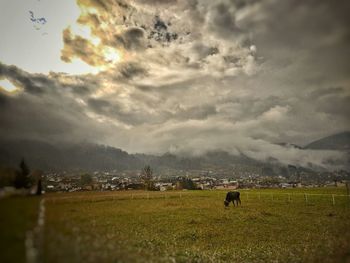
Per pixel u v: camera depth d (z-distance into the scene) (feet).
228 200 175.01
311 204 173.17
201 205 178.91
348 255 55.36
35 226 35.68
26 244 30.58
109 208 129.29
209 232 100.78
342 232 83.76
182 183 479.00
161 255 66.85
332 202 178.91
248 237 94.63
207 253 77.41
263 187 547.90
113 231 72.95
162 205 171.94
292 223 113.50
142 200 197.36
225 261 71.61
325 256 58.70
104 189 274.16
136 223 104.47
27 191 47.19
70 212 61.57
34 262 29.55
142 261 49.75
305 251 69.97
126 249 54.54
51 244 34.47
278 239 90.68
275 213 139.54
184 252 75.87
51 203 54.80
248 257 74.64
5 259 28.84
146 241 78.69
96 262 37.65
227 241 90.74
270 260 70.44
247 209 157.28
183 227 107.04
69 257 34.50
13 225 33.73
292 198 218.18
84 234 45.83
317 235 87.45
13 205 38.96
